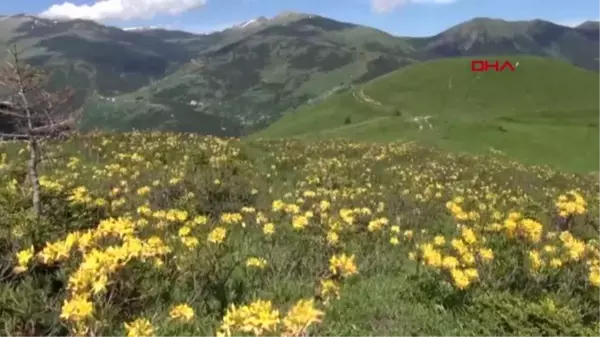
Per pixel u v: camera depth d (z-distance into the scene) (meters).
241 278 9.25
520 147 79.06
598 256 9.66
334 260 8.58
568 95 155.88
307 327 6.15
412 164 33.12
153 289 7.61
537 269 9.41
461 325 8.12
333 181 23.66
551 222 15.00
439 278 9.72
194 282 8.30
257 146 36.09
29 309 6.53
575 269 9.47
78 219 11.43
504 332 7.75
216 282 8.55
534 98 153.38
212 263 8.88
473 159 39.03
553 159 75.12
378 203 17.70
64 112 10.94
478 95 155.25
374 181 25.88
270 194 18.81
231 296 8.31
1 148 25.00
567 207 13.63
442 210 17.61
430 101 156.50
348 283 9.77
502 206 18.59
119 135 32.03
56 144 24.48
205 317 7.64
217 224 12.37
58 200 12.20
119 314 6.89
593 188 31.58
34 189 11.13
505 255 10.14
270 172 25.38
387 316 8.54
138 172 19.30
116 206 13.52
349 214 13.31
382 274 10.48
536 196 23.91
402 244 12.87
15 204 11.28
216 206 15.77
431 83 164.25
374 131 110.44
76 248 7.42
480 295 8.64
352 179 25.17
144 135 32.94
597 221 14.71
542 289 8.98
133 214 12.80
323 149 37.34
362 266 10.64
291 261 10.29
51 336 6.42
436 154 39.34
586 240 13.28
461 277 8.91
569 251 9.77
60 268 7.56
